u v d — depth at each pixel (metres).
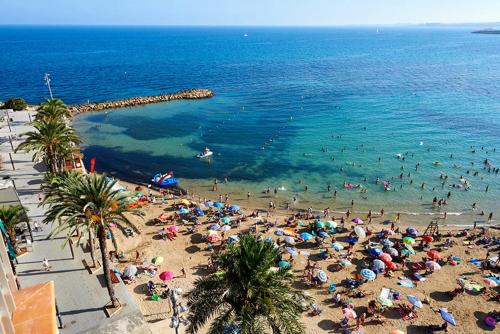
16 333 21.33
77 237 35.72
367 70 177.50
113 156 68.56
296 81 147.12
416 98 114.00
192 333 19.59
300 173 61.09
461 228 45.34
